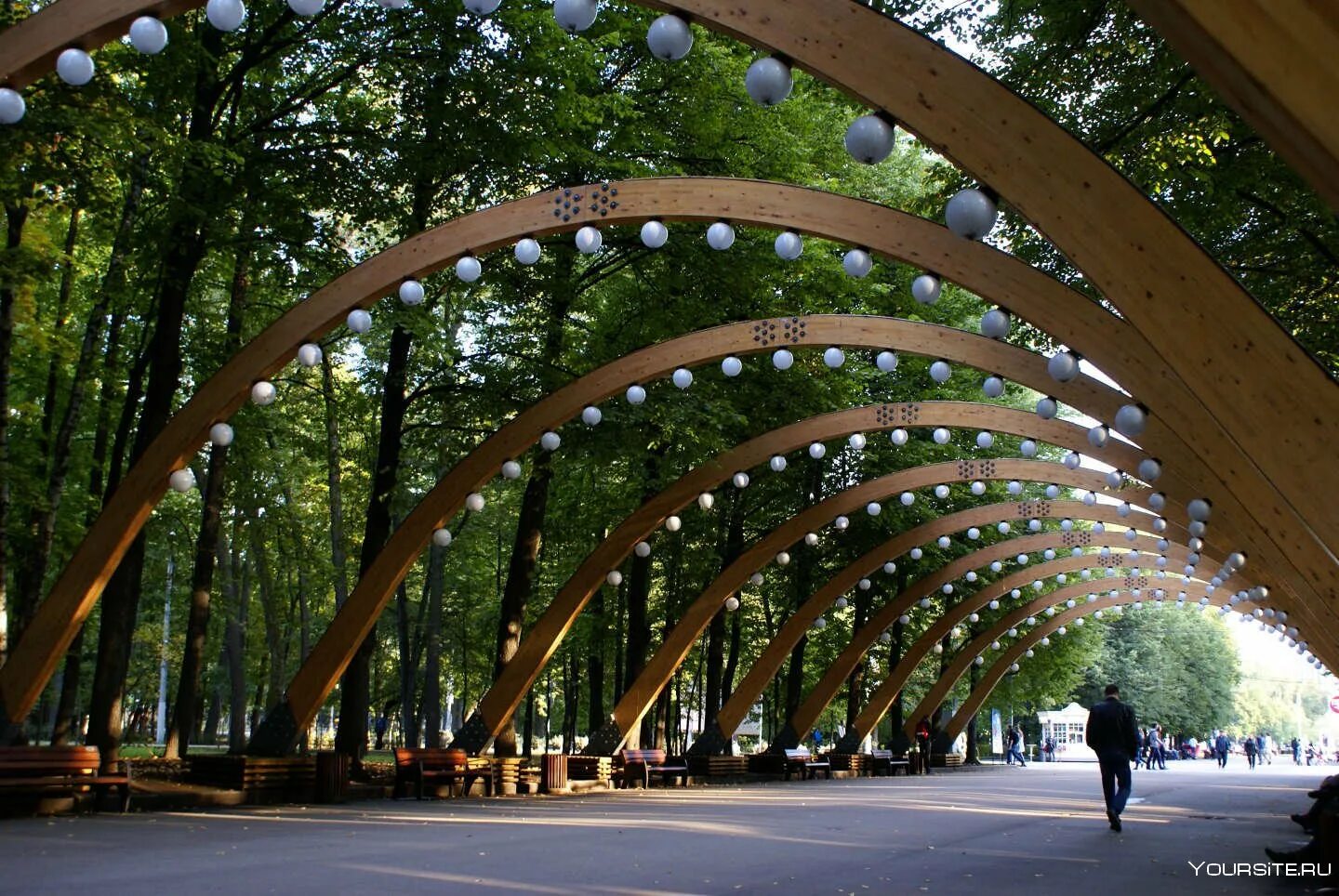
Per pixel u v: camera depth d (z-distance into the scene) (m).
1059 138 7.46
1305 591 14.60
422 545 17.31
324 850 10.41
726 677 35.72
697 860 10.25
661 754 24.45
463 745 20.05
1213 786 29.44
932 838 13.05
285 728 17.00
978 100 7.70
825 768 31.14
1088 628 45.62
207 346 21.53
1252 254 15.97
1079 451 18.70
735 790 23.02
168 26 14.95
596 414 16.73
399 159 17.67
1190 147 12.50
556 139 17.47
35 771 13.18
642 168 18.97
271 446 27.48
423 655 40.19
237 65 16.66
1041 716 62.56
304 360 13.67
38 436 20.84
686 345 16.84
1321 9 4.15
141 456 14.36
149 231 16.53
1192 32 4.33
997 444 33.53
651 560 33.03
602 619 31.61
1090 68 13.88
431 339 18.53
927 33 13.90
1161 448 15.09
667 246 20.53
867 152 7.18
